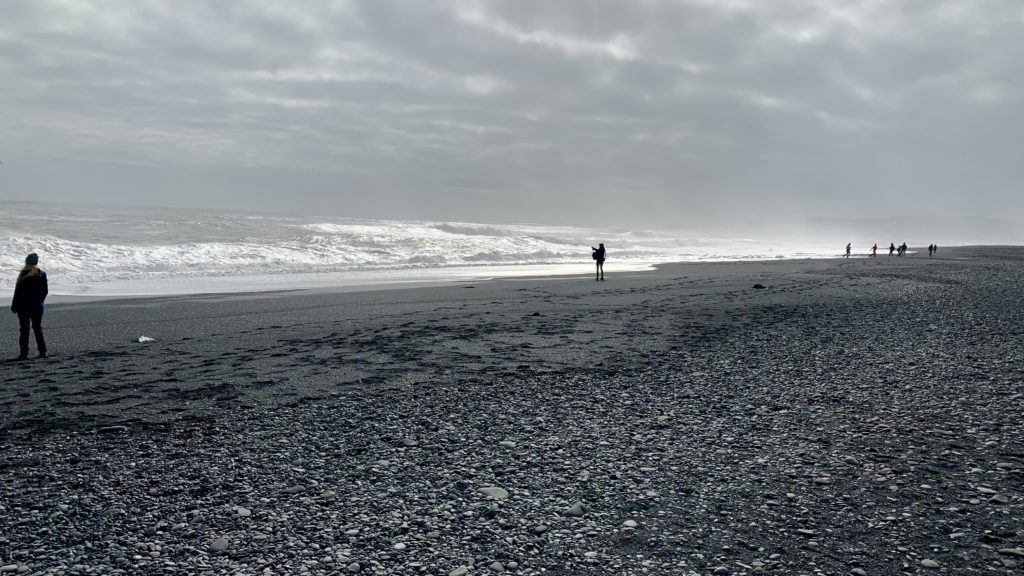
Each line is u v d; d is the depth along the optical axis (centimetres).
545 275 3375
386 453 603
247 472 550
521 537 425
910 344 1185
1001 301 1939
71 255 3219
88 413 745
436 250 5156
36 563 386
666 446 620
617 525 443
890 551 399
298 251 4134
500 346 1205
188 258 3519
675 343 1234
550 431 674
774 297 2130
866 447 605
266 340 1277
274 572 376
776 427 678
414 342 1248
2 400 805
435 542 417
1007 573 370
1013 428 655
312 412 749
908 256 6994
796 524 441
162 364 1039
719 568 379
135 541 417
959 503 471
